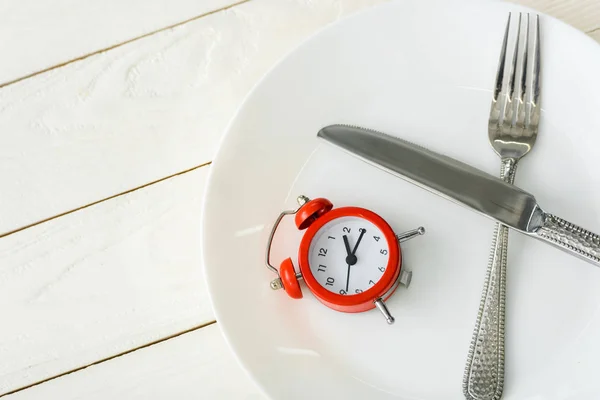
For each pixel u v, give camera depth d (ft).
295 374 1.47
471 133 1.60
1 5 1.90
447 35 1.63
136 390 1.58
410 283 1.51
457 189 1.52
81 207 1.72
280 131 1.62
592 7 1.69
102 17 1.86
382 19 1.63
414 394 1.44
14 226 1.71
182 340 1.60
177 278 1.64
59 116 1.80
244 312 1.51
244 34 1.81
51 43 1.86
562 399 1.40
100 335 1.62
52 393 1.60
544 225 1.46
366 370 1.47
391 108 1.63
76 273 1.66
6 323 1.65
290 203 1.60
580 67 1.55
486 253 1.51
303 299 1.52
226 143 1.59
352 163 1.60
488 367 1.43
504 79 1.61
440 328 1.48
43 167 1.76
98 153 1.76
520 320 1.46
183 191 1.71
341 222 1.53
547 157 1.55
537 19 1.58
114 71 1.82
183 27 1.83
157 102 1.78
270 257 1.56
